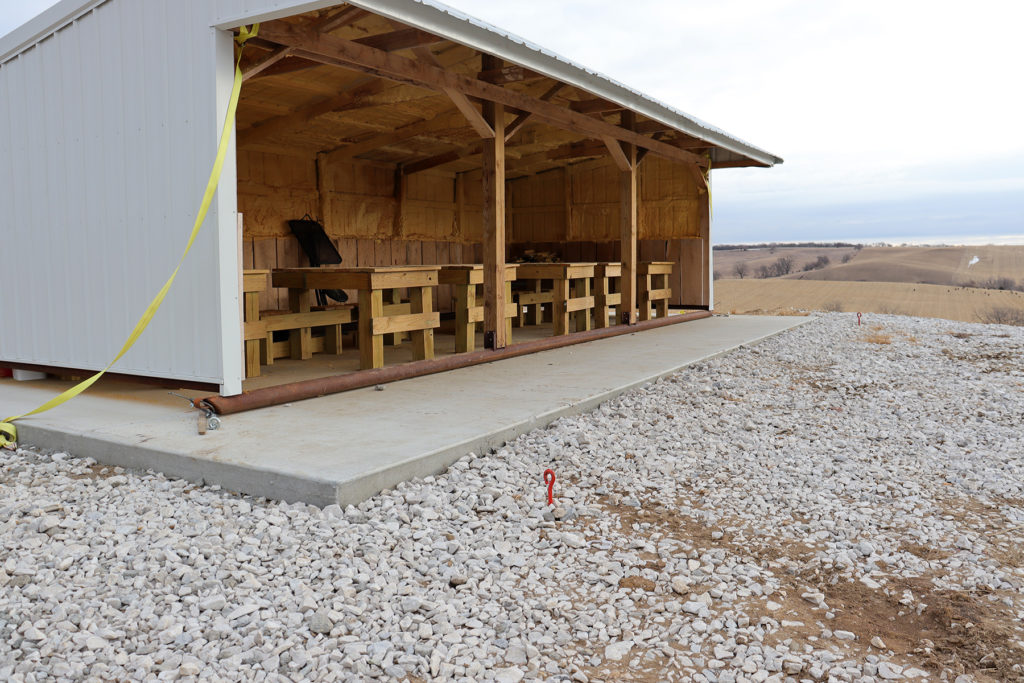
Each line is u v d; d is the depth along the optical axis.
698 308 10.95
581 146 10.10
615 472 3.74
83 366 5.05
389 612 2.32
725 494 3.52
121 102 4.58
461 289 6.62
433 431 3.89
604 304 8.67
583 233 11.63
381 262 10.04
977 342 9.24
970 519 3.33
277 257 8.56
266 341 6.06
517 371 5.92
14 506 3.09
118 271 4.72
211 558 2.59
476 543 2.84
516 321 9.97
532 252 11.27
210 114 4.11
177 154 4.30
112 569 2.52
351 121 8.02
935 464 4.10
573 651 2.22
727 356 7.38
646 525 3.14
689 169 10.67
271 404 4.47
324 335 7.18
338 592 2.43
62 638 2.13
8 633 2.18
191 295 4.32
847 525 3.18
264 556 2.63
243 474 3.26
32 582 2.48
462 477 3.48
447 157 9.92
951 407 5.52
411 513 3.05
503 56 5.00
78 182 4.92
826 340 9.07
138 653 2.07
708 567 2.76
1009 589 2.66
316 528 2.84
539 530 3.05
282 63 5.08
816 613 2.48
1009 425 5.03
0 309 5.67
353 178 9.56
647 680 2.08
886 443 4.52
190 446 3.58
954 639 2.32
